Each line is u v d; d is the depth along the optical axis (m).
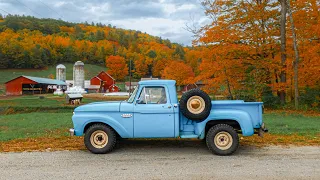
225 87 20.28
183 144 8.50
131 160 6.73
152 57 107.88
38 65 121.56
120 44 148.25
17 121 14.75
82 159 6.84
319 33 17.59
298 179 5.27
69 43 143.25
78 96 31.97
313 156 7.00
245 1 18.95
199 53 19.45
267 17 19.48
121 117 7.46
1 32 131.75
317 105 20.36
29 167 6.15
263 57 19.86
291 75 19.56
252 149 7.82
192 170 5.88
